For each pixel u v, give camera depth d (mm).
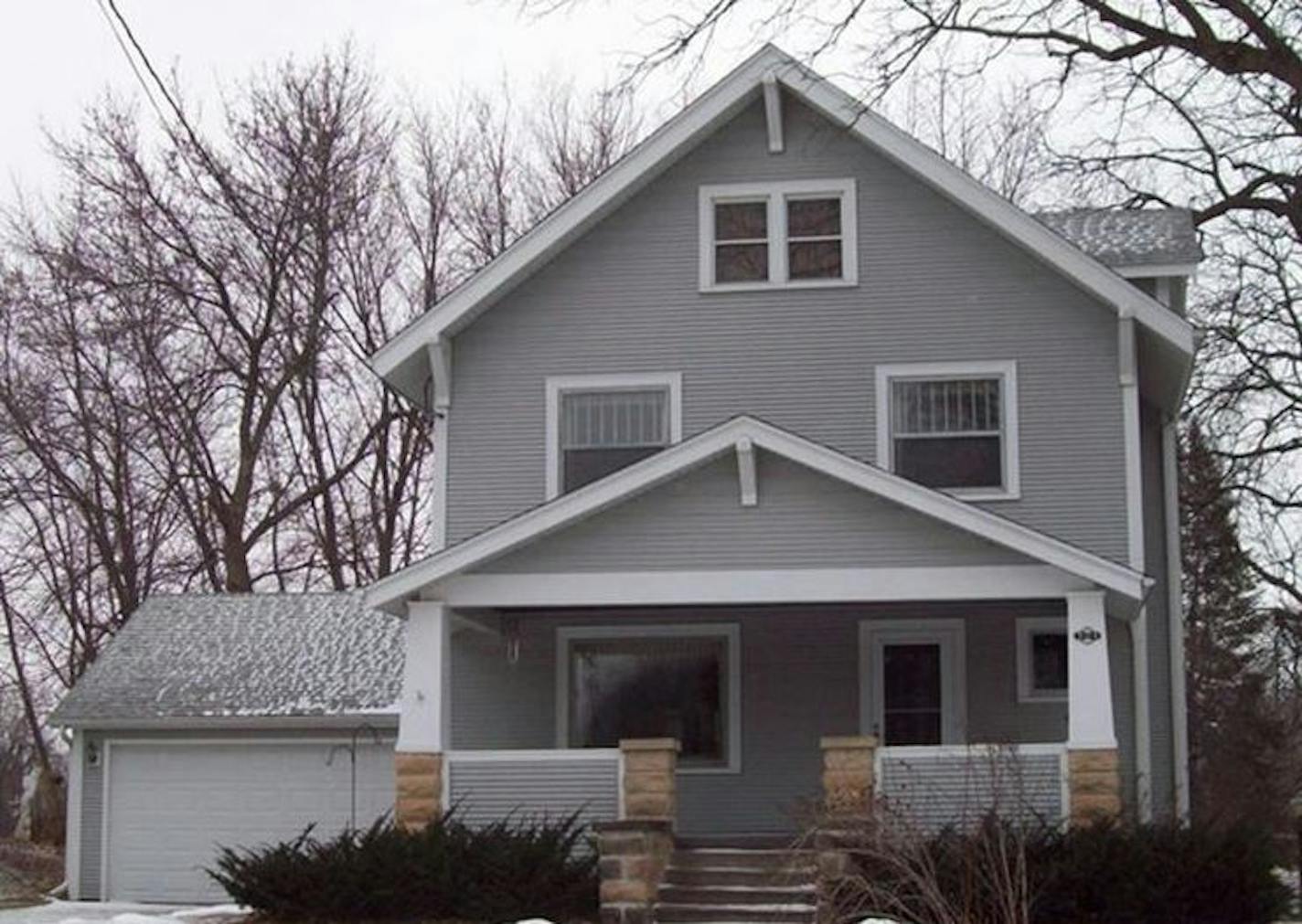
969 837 17312
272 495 37500
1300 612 36781
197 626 27750
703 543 19438
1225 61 18281
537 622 23000
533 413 22969
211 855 25344
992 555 19047
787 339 22672
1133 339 21844
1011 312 22328
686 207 23078
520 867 18656
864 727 22203
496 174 40688
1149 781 21500
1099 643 18734
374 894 18750
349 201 37812
